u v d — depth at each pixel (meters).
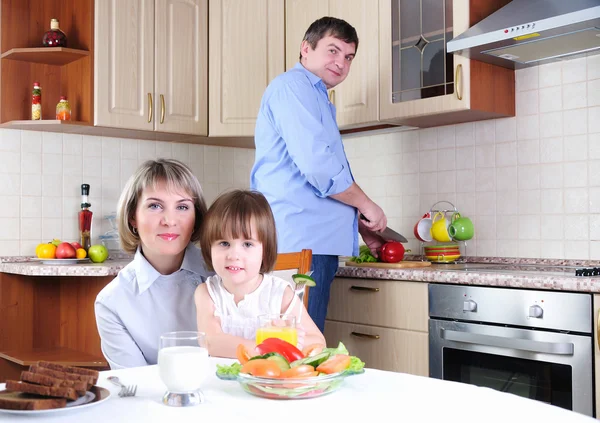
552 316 2.00
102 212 3.33
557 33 2.23
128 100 3.11
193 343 0.93
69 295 3.16
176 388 0.91
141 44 3.15
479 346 2.20
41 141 3.17
